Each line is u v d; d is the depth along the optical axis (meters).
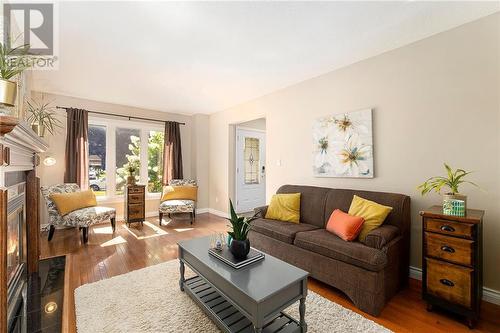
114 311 1.88
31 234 2.40
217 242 2.11
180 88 3.91
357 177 2.96
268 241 2.83
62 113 4.26
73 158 4.21
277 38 2.42
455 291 1.81
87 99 4.51
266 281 1.52
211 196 5.78
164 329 1.68
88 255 3.04
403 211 2.40
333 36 2.40
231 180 5.32
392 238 2.22
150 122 5.28
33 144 1.97
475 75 2.16
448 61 2.30
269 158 4.17
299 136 3.67
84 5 1.89
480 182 2.13
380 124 2.79
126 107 4.97
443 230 1.88
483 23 2.11
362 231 2.33
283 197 3.24
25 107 2.70
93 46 2.54
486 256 2.10
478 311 1.78
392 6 1.96
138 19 2.08
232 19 2.10
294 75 3.40
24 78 2.52
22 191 2.24
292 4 1.92
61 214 3.52
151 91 4.06
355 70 3.00
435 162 2.39
